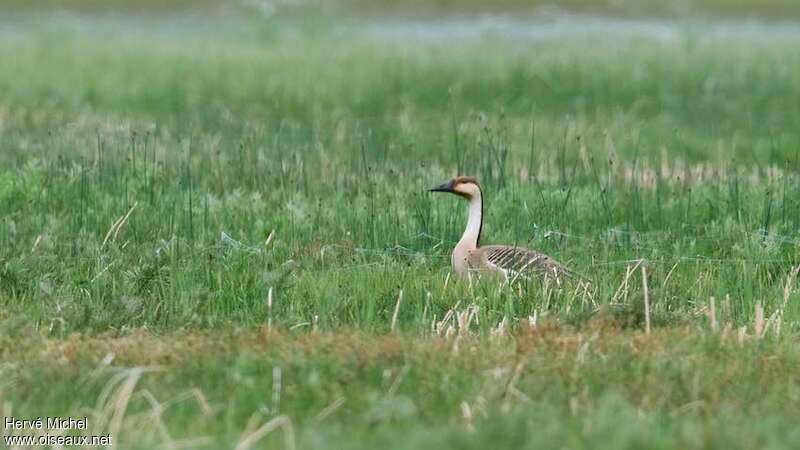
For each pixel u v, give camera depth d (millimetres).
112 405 16078
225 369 17453
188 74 50250
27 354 18312
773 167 31922
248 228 26266
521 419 15266
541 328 19359
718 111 43656
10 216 26141
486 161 33156
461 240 24203
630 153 35969
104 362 17328
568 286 22047
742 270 23188
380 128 38938
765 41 62344
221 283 22234
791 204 27359
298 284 22312
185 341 18812
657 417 15812
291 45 60656
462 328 19547
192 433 15672
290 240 25453
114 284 22094
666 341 18766
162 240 24391
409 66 51062
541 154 34594
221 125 39062
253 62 53188
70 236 25234
